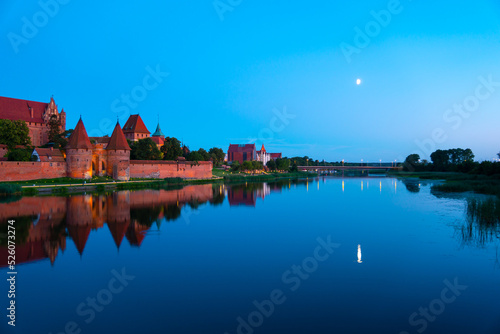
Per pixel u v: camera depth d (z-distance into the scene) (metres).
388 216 47.00
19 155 86.38
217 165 198.25
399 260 26.78
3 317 17.91
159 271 24.77
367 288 21.34
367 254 28.55
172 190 89.69
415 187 99.06
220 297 20.20
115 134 104.25
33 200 62.59
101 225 41.56
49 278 23.50
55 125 121.56
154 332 16.36
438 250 29.41
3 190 67.81
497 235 34.47
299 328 16.56
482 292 20.64
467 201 62.06
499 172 111.06
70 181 88.50
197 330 16.52
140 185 95.06
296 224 41.97
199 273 24.22
